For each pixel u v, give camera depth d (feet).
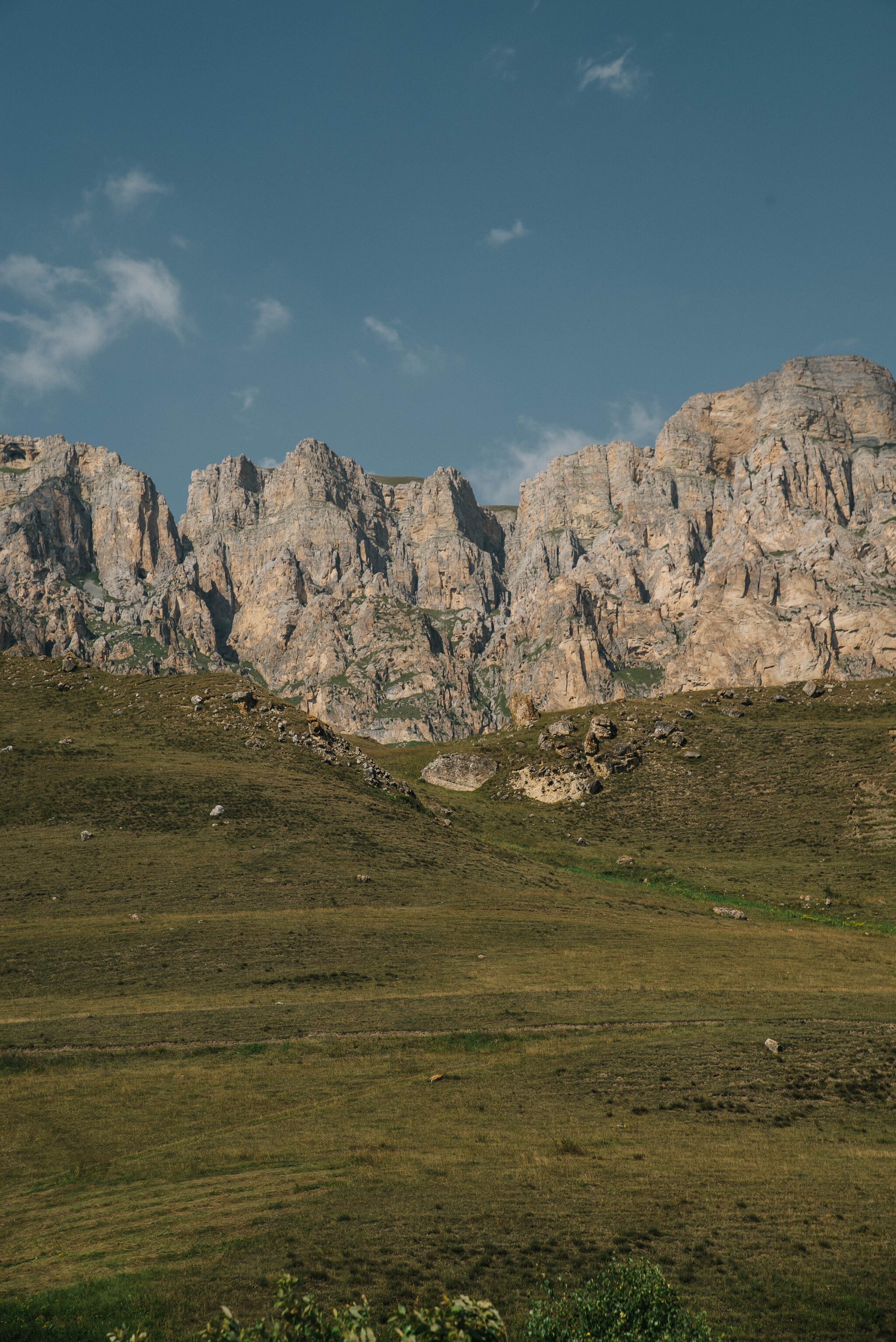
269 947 189.06
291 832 271.08
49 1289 69.87
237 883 230.89
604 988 172.45
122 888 223.30
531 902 243.81
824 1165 95.66
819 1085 120.78
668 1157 98.22
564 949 199.21
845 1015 154.51
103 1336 61.57
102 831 260.83
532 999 164.25
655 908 257.55
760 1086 120.67
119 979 170.71
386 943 195.93
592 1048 138.10
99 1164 101.55
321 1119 112.98
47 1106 119.34
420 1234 79.05
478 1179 92.43
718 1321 65.82
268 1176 94.68
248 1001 161.27
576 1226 81.00
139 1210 87.15
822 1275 72.59
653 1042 139.95
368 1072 130.82
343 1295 67.72
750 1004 162.40
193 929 199.00
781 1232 80.07
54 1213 88.48
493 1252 75.82
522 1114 112.98
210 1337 46.42
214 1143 106.22
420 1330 43.29
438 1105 116.67
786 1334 64.08
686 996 166.81
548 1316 61.05
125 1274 71.97
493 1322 43.14
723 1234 79.66
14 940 189.06
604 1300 61.67
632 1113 112.68
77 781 296.10
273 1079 128.36
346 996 164.66
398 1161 97.81
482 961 187.42
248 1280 70.23
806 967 193.06
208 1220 83.25
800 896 283.38
